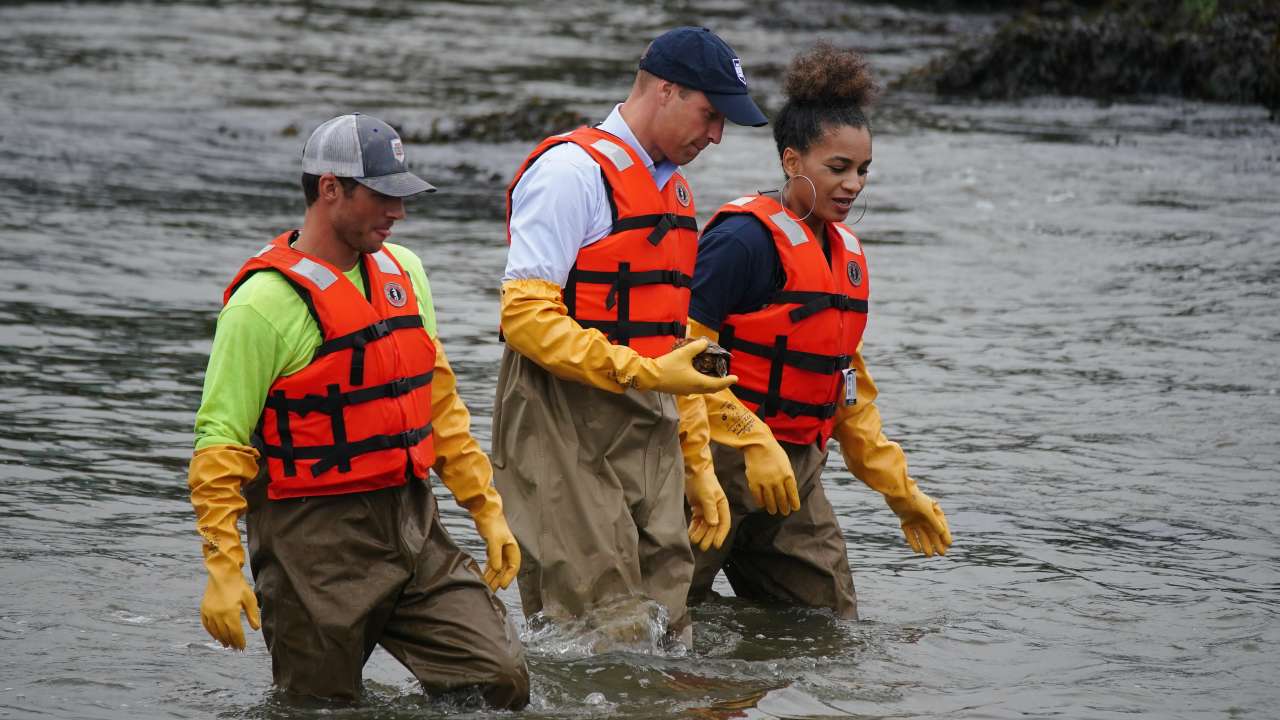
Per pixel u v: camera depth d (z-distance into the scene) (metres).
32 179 38.81
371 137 11.16
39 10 80.12
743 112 12.84
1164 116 52.12
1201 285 30.14
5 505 16.97
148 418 20.67
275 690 12.12
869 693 12.62
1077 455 20.08
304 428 11.30
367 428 11.37
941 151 45.28
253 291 11.13
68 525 16.44
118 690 12.22
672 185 13.22
